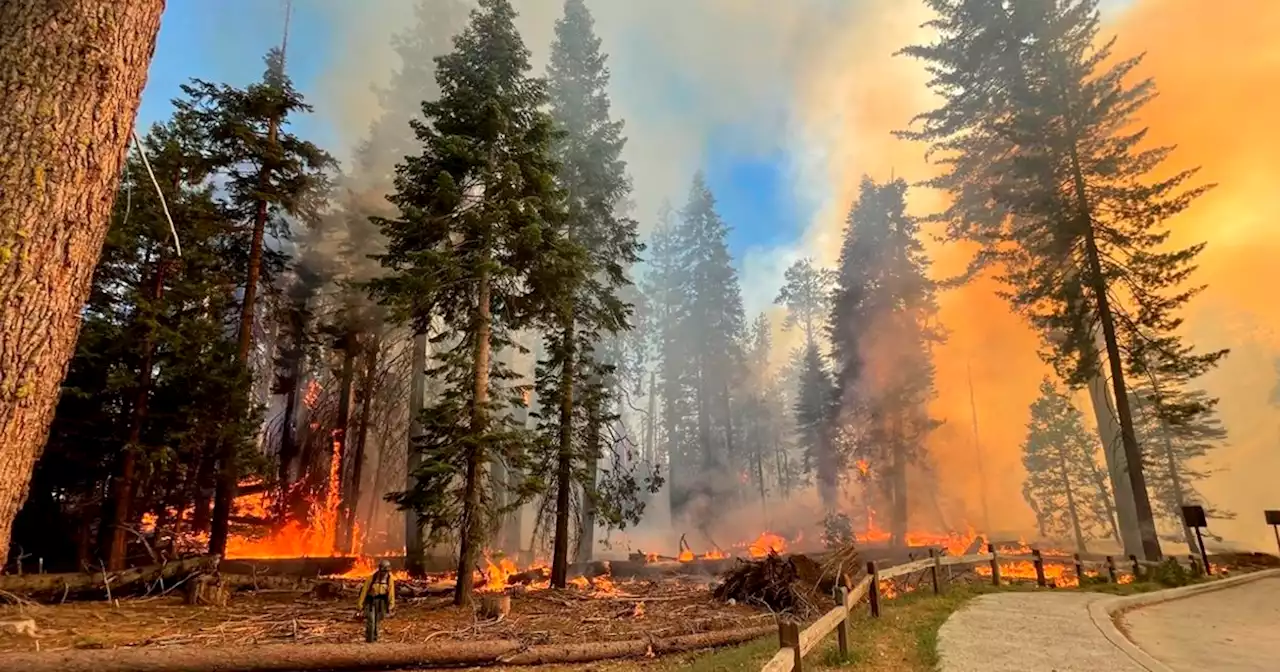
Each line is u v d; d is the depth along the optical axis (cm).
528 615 1137
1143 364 1895
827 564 1341
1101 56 2147
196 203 1530
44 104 416
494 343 1369
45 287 410
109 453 1305
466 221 1310
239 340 1581
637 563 1962
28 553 1295
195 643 794
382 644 764
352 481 2283
